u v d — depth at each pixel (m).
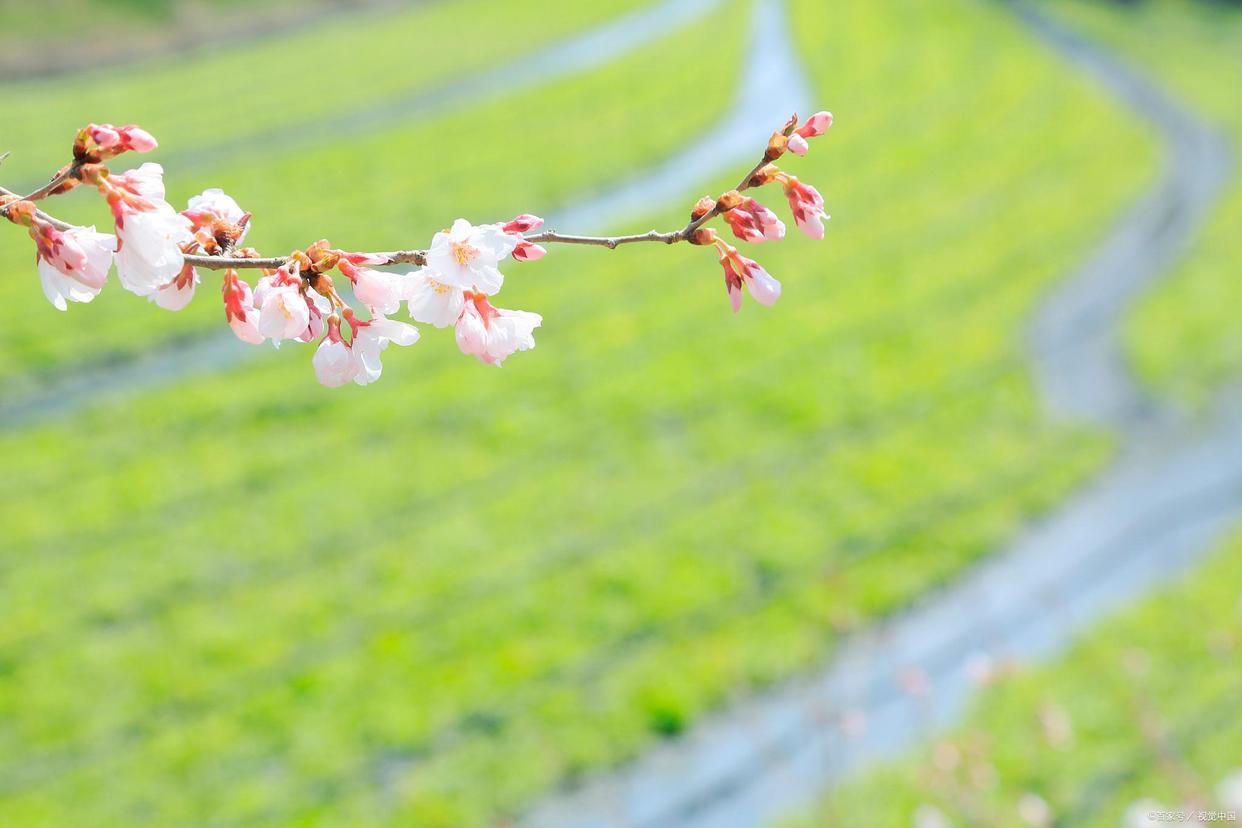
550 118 29.75
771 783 8.81
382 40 37.84
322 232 22.20
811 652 10.20
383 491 13.02
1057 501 13.09
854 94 32.66
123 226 1.68
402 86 32.38
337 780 8.86
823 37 38.91
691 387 15.71
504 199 24.09
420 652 10.23
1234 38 42.47
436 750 9.14
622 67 35.00
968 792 8.16
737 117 30.50
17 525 12.11
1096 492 13.40
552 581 11.26
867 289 19.53
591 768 8.97
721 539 12.02
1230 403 15.69
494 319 1.97
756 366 16.45
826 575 10.29
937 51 37.34
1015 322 18.27
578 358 16.56
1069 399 15.88
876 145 28.38
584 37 39.41
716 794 8.76
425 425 14.48
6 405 14.75
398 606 10.90
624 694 9.66
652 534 12.15
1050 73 34.97
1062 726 8.30
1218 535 12.52
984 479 13.46
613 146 27.39
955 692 9.86
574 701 9.61
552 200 24.31
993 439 14.51
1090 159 26.88
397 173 25.66
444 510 12.62
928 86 33.41
